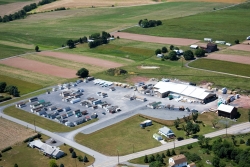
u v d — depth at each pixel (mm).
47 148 161125
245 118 181875
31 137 173875
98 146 165250
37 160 156875
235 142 157875
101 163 151250
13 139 174750
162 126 179625
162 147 160500
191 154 150375
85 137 173875
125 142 167125
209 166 142750
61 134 178250
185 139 165750
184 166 144625
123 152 158750
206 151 153000
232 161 145250
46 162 154750
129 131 177000
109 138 171750
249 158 140250
